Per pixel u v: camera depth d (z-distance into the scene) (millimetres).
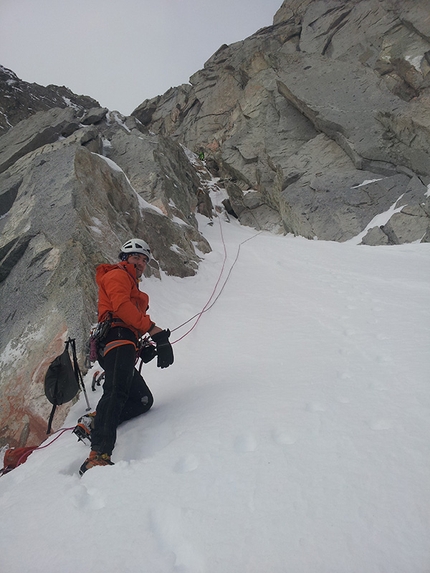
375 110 17328
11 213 7809
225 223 19469
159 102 37531
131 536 1653
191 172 19656
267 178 20562
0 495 2312
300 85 19547
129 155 13914
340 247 12477
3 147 14828
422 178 15250
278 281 8281
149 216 9555
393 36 20484
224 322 5613
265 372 3434
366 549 1437
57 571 1527
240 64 27625
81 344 4441
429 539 1448
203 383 3436
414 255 10586
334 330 4578
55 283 5434
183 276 8766
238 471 1976
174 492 1885
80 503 1929
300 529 1559
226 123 28203
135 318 2730
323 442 2139
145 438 2623
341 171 17469
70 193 6926
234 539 1554
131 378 2701
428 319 4535
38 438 3832
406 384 2789
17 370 4562
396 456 1942
